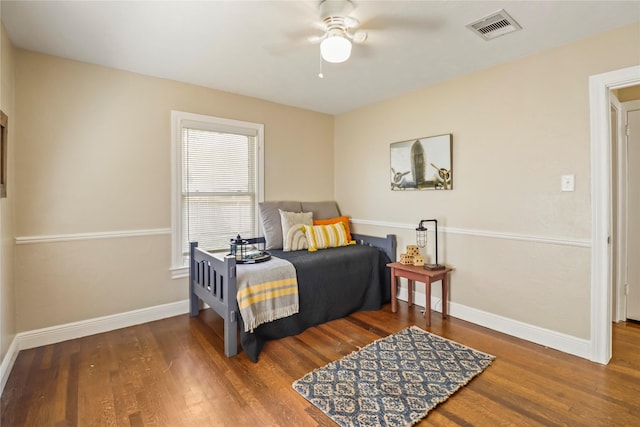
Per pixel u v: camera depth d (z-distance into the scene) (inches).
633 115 116.3
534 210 100.8
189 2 73.0
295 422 66.8
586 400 72.6
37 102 98.7
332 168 172.4
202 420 67.5
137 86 115.3
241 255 113.7
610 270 89.7
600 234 88.1
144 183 117.7
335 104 153.3
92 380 81.5
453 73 115.6
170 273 123.9
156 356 93.8
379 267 136.3
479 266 115.1
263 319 99.2
